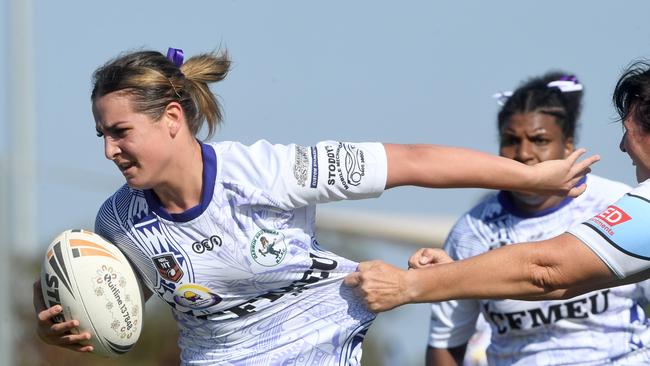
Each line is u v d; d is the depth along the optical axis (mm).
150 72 15266
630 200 15031
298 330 16719
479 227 19734
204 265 15961
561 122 19828
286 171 15680
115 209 16266
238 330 16734
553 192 16625
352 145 16047
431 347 20906
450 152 16125
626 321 18906
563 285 15148
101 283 16438
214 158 15703
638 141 15242
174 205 15828
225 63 16328
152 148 15266
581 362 18891
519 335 19312
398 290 15594
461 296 15469
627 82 15297
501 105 20250
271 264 16000
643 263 14906
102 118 15234
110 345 16688
